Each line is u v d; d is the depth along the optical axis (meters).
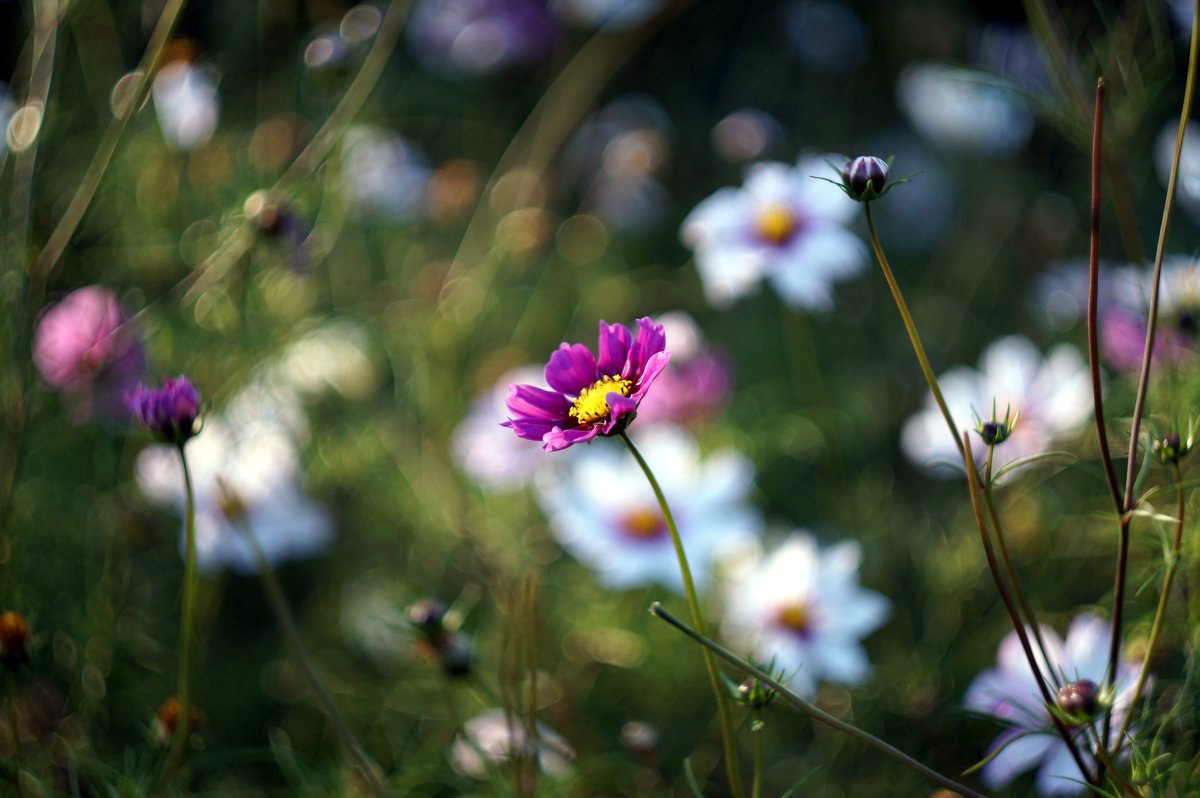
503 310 1.75
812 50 2.09
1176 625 1.20
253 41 1.54
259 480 1.38
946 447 1.35
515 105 2.03
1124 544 1.07
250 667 1.41
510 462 1.40
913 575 1.43
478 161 2.00
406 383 1.58
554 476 1.40
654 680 1.36
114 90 1.36
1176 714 1.13
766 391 1.72
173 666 1.38
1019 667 1.15
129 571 1.37
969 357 1.72
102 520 1.37
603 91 2.10
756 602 1.27
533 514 1.51
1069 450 1.32
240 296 1.37
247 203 1.33
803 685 1.25
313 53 1.35
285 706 1.39
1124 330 1.30
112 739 1.34
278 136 1.42
